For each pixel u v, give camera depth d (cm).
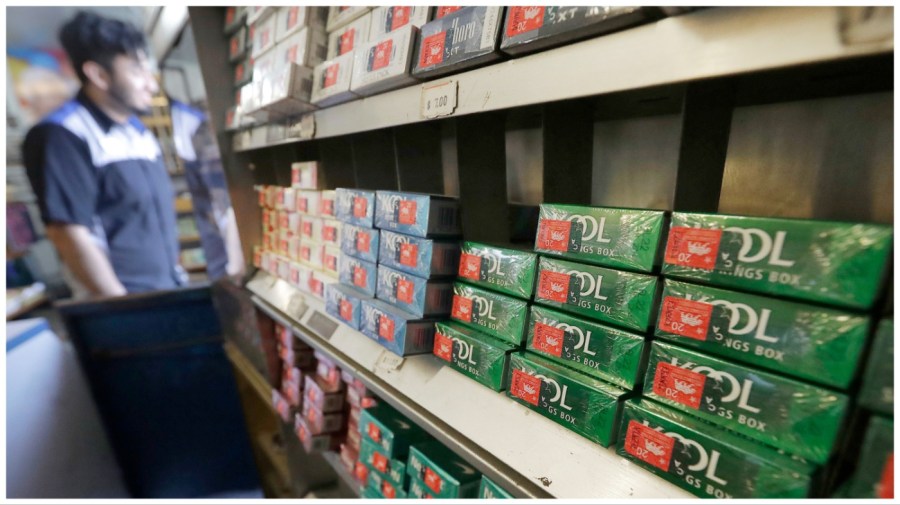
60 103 264
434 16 81
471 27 66
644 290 57
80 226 276
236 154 177
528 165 117
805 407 45
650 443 55
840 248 42
